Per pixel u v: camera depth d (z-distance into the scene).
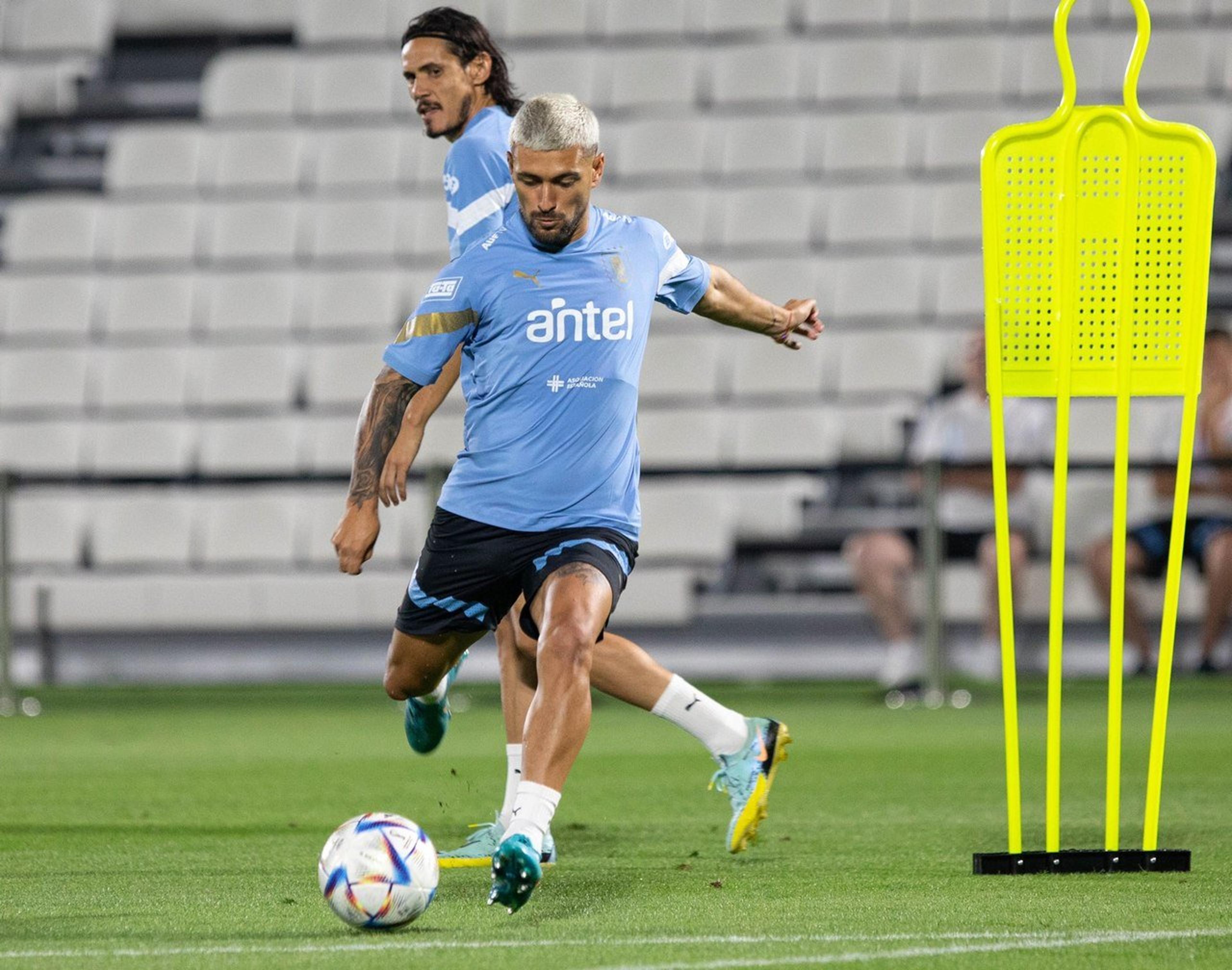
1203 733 26.75
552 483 12.60
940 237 45.84
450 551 12.89
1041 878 12.91
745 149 48.03
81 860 14.60
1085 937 10.27
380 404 12.57
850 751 24.59
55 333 46.12
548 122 12.25
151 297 46.22
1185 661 38.16
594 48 51.06
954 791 19.83
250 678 40.66
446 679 14.98
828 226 46.22
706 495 40.81
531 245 12.67
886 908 11.52
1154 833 13.33
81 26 52.78
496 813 15.06
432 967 9.38
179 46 53.59
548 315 12.51
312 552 41.62
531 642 14.37
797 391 43.22
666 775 22.00
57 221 47.94
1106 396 12.94
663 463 41.94
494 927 10.81
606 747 26.39
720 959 9.56
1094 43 48.22
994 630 37.06
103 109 52.16
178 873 13.66
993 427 12.95
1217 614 36.38
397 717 31.84
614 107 49.50
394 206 47.53
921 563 35.34
